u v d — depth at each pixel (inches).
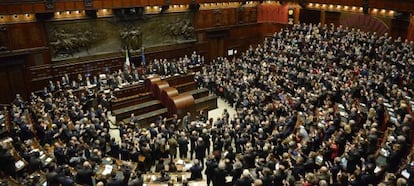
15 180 522.6
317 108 777.6
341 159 550.6
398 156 514.9
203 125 770.8
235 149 717.9
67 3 967.0
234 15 1358.3
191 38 1269.7
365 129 625.6
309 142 602.5
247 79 1029.2
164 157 704.4
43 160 580.4
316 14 1357.0
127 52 1107.9
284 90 959.0
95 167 561.3
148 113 970.1
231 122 826.2
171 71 1119.0
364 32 1197.1
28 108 842.2
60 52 1011.9
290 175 498.3
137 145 700.0
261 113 823.7
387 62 917.8
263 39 1462.8
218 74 1123.9
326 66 982.4
